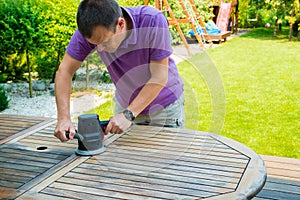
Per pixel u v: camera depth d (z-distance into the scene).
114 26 1.19
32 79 5.03
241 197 1.17
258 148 3.19
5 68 4.84
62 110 1.45
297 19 8.89
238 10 11.02
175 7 5.01
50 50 4.39
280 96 4.66
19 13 4.02
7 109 4.08
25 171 1.40
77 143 1.67
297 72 5.88
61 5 4.18
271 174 1.92
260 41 8.98
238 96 4.70
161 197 1.18
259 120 3.85
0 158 1.53
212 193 1.19
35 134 1.82
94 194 1.21
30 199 1.20
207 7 8.51
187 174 1.32
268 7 9.71
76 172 1.37
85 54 1.42
